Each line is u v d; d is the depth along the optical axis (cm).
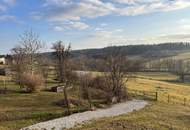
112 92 5903
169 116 4181
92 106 4869
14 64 7400
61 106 4609
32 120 3694
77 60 7350
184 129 3441
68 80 6084
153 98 6500
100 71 6881
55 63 6397
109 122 3575
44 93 5609
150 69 16100
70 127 3341
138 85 9281
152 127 3394
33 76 5825
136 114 4269
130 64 6731
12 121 3600
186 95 8188
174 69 16688
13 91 5588
